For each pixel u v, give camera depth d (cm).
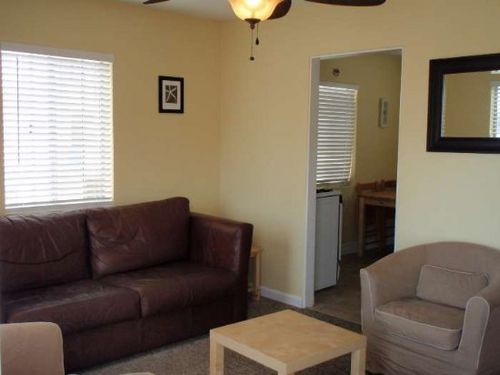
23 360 216
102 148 436
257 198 492
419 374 308
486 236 346
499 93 335
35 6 385
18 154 388
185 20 480
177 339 372
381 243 659
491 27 337
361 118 649
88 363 327
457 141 353
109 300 330
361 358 282
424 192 373
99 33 421
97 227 388
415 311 312
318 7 430
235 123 505
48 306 308
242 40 491
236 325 296
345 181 640
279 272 477
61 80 405
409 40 376
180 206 438
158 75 464
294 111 454
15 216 360
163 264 419
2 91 374
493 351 287
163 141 473
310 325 298
